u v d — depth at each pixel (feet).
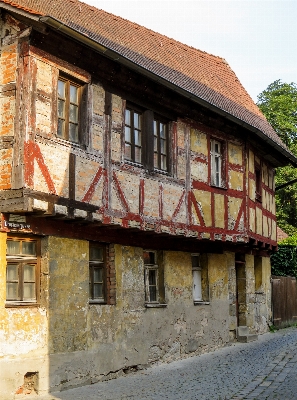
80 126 35.99
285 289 75.20
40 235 33.63
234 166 53.01
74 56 35.17
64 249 35.09
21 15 31.30
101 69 37.45
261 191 62.18
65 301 34.73
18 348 31.37
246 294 59.62
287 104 125.29
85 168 35.14
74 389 34.01
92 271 38.50
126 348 39.91
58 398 31.01
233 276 56.59
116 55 34.78
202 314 50.34
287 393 30.60
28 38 32.07
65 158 33.71
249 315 59.93
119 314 39.60
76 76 35.53
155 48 52.70
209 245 52.39
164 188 42.78
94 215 34.81
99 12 48.91
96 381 36.45
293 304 78.33
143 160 41.42
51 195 32.17
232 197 51.90
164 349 44.47
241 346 53.47
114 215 37.17
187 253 49.16
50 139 32.78
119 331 39.40
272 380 34.68
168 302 45.78
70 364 34.47
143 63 42.88
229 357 46.29
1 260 31.22
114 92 38.75
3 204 31.04
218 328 52.60
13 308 31.58
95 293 38.60
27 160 31.07
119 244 40.47
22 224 32.12
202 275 52.11
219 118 49.73
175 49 58.34
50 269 33.83
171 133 44.83
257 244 58.03
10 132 31.68
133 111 41.11
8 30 32.83
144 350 41.91
